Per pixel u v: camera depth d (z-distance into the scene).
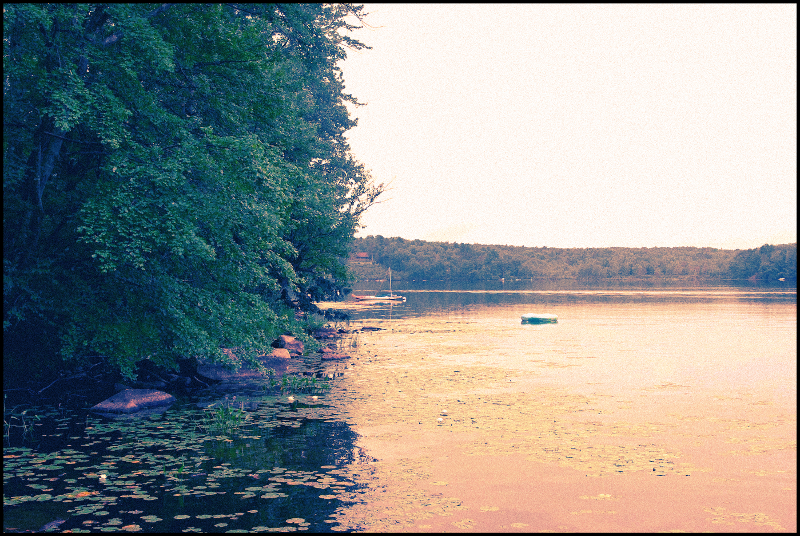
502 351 24.16
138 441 9.87
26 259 12.38
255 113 16.19
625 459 9.07
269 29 16.95
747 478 8.16
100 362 15.01
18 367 13.63
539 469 8.52
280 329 21.45
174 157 12.00
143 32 11.38
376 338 29.55
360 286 155.25
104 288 13.32
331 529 6.23
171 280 13.20
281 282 24.27
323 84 36.41
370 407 13.02
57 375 14.59
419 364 20.20
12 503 6.87
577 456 9.23
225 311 14.19
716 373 18.38
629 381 16.72
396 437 10.34
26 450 9.24
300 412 12.42
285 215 17.41
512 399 14.03
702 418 12.05
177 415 12.08
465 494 7.42
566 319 42.62
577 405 13.34
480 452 9.39
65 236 13.12
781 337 29.73
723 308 54.91
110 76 11.85
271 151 15.09
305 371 18.53
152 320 13.34
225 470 8.27
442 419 11.76
